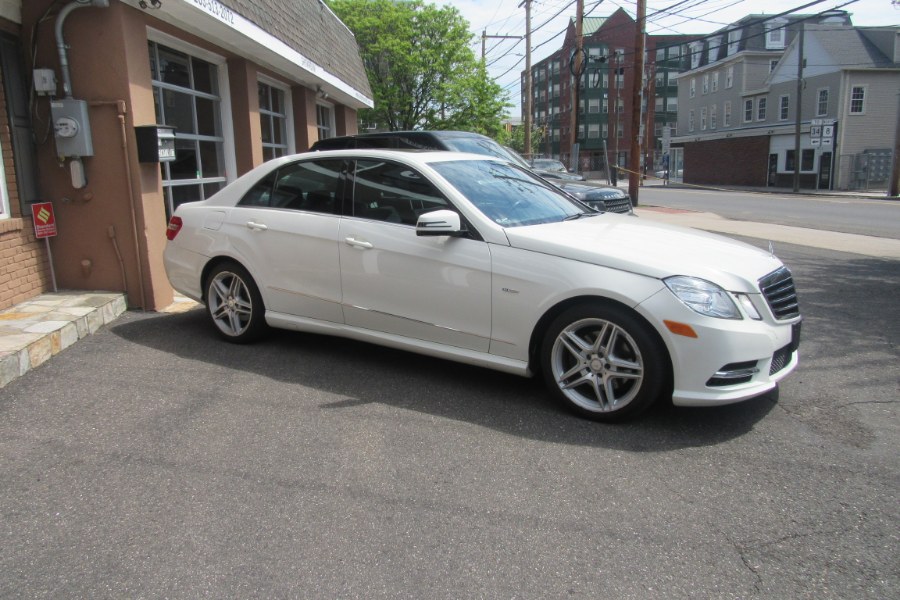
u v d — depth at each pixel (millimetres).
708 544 2814
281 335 5793
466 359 4418
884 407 4254
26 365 4719
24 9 5859
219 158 9242
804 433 3873
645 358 3797
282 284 5102
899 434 3848
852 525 2941
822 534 2879
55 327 5207
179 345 5445
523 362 4227
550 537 2863
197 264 5531
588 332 4043
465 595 2502
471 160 5109
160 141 6191
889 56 36000
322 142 9695
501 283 4172
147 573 2609
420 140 8961
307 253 4945
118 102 5988
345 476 3363
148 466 3441
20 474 3350
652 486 3283
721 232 14578
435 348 4523
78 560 2686
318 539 2836
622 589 2537
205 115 8852
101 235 6320
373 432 3869
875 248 11719
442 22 28406
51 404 4207
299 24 10766
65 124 5934
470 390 4539
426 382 4688
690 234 4559
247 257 5230
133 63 6078
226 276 5461
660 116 75750
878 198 29312
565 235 4211
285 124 12484
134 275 6406
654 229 4609
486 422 4020
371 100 17469
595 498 3172
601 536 2873
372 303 4715
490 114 30078
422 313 4516
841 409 4223
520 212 4645
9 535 2846
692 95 53656
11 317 5488
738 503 3127
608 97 75000
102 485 3256
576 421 4043
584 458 3568
